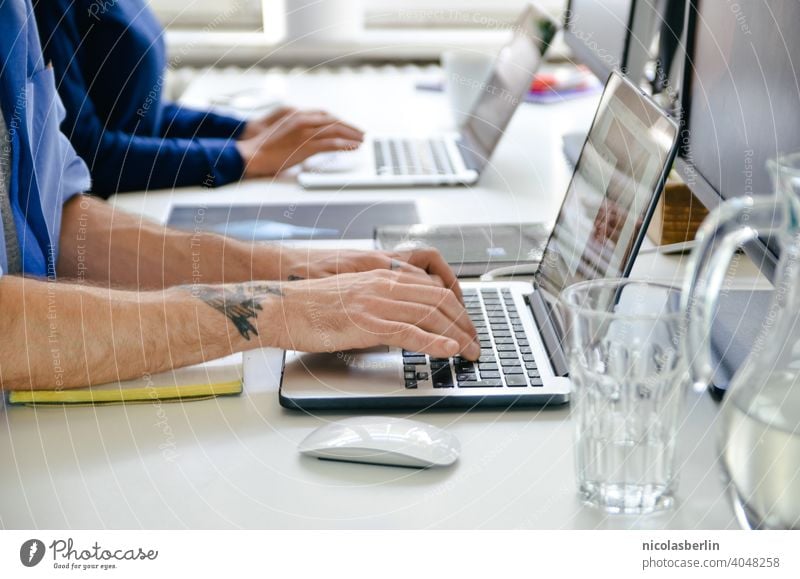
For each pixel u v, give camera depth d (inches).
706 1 33.9
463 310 31.2
